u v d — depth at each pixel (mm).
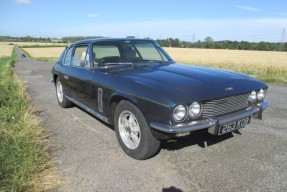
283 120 5297
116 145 4113
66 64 5738
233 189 2910
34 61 32062
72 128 4895
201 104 3139
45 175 3137
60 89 6414
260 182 3037
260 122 5152
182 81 3438
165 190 2918
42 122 5250
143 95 3229
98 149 3971
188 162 3516
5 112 5238
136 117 3430
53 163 3500
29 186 2914
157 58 4930
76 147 4047
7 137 4035
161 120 3086
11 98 6301
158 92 3141
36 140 4059
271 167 3373
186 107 3045
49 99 7461
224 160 3562
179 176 3184
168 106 2977
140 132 3428
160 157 3656
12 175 2979
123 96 3510
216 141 4160
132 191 2910
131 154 3654
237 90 3447
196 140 4180
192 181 3076
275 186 2957
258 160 3561
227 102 3389
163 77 3586
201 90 3227
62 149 3977
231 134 4453
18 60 35406
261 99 3873
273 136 4406
